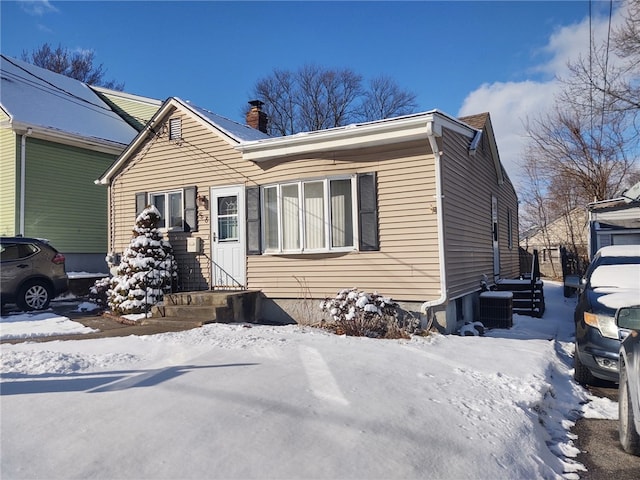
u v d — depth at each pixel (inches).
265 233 420.2
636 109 626.8
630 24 585.0
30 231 596.1
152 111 805.2
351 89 1524.4
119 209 503.8
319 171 391.5
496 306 426.9
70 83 817.5
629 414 157.0
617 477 144.9
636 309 159.5
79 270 651.5
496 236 574.9
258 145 403.2
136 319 378.0
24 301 436.5
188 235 459.5
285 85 1504.7
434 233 351.3
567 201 1024.2
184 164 464.8
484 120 499.2
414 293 356.5
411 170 360.8
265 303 416.8
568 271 739.4
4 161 598.5
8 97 637.9
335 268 386.0
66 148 644.1
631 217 529.3
